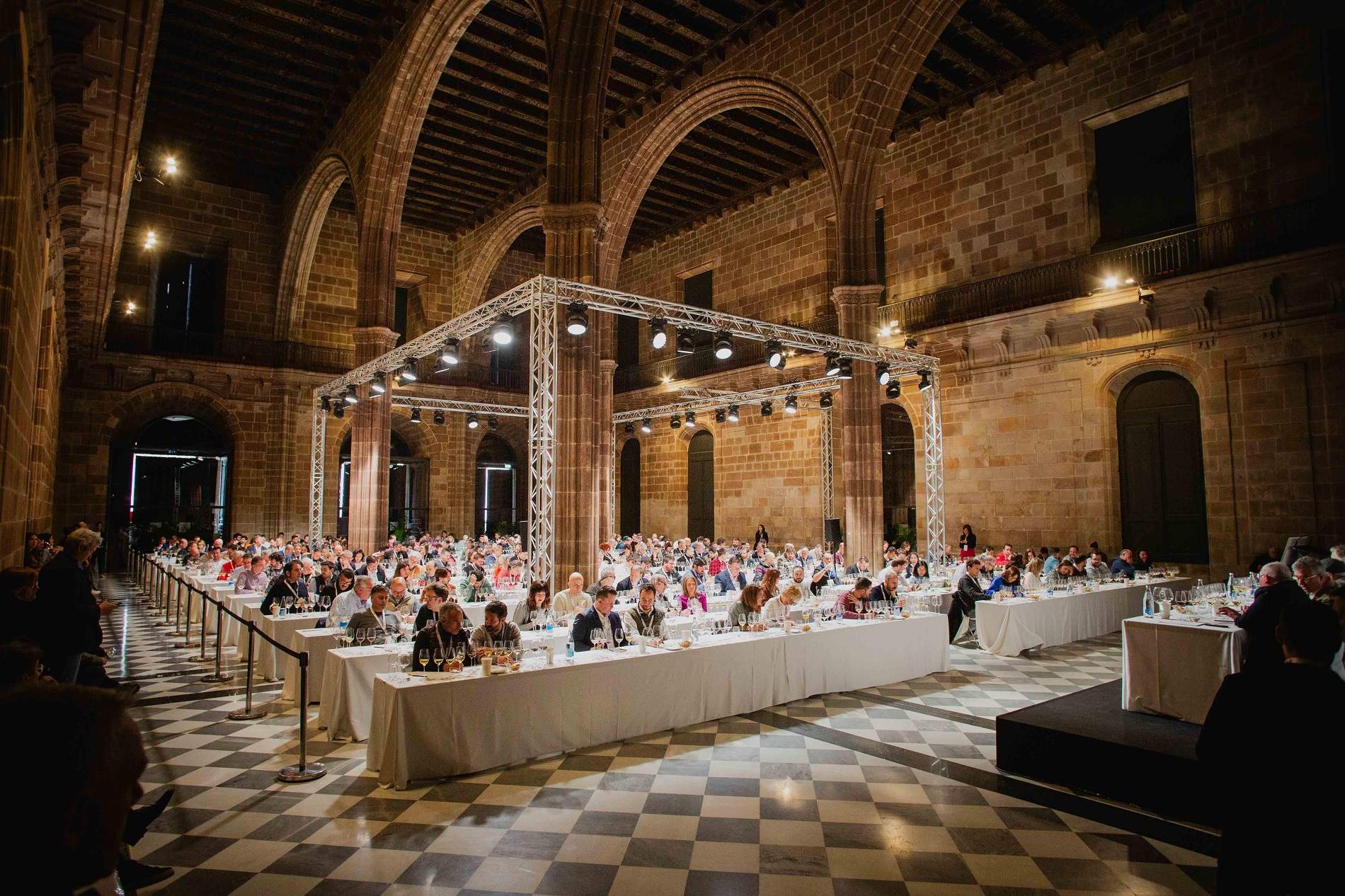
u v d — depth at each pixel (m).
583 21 11.83
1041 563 16.14
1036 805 5.38
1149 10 15.45
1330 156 13.23
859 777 5.95
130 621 14.20
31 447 8.95
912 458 21.03
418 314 29.61
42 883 0.94
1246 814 3.14
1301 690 3.11
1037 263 17.58
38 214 6.77
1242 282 13.53
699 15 16.80
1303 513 12.89
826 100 15.52
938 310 19.31
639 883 4.25
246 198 25.75
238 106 20.73
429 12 15.39
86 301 14.76
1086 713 6.41
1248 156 14.27
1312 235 13.20
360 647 7.55
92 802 0.99
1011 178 18.17
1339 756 2.99
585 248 11.63
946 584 13.78
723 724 7.41
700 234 27.39
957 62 17.59
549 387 10.37
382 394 17.67
